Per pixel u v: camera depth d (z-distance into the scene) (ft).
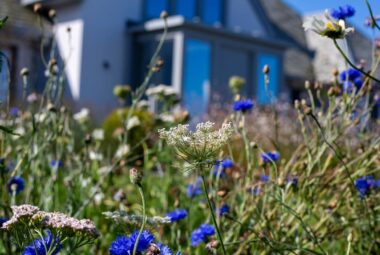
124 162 11.52
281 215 8.84
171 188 13.00
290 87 64.54
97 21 50.70
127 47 53.06
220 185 10.04
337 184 9.36
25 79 10.39
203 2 59.11
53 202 9.50
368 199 8.80
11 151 11.19
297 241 8.29
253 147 8.94
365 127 10.48
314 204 9.03
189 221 9.71
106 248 9.92
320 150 8.89
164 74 53.21
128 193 13.12
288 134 20.93
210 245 7.25
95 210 10.81
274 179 8.76
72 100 43.73
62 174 12.06
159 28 51.24
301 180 8.68
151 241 5.29
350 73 9.21
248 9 63.52
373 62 8.69
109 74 51.37
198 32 52.13
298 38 71.61
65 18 50.98
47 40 45.98
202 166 5.60
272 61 60.18
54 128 10.03
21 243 5.86
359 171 8.75
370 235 8.58
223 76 55.93
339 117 9.09
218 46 53.98
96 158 12.20
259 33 64.90
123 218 6.51
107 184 11.77
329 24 5.84
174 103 15.31
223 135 5.49
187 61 51.72
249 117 22.44
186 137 5.48
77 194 10.57
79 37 49.49
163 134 5.49
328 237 8.77
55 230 5.26
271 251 8.05
